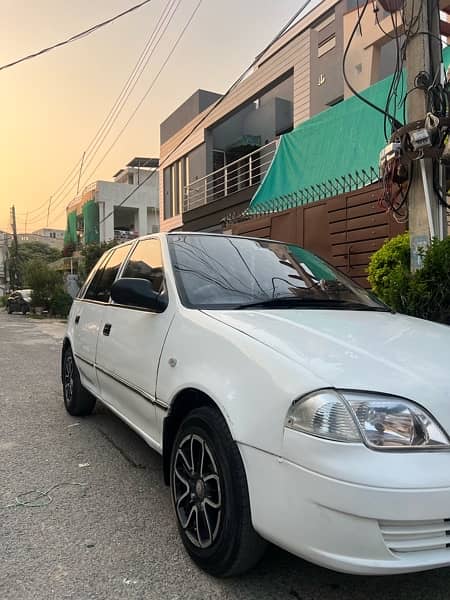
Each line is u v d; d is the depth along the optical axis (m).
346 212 8.51
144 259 4.04
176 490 2.82
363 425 2.01
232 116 18.45
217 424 2.47
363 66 12.13
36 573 2.58
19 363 9.56
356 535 1.93
